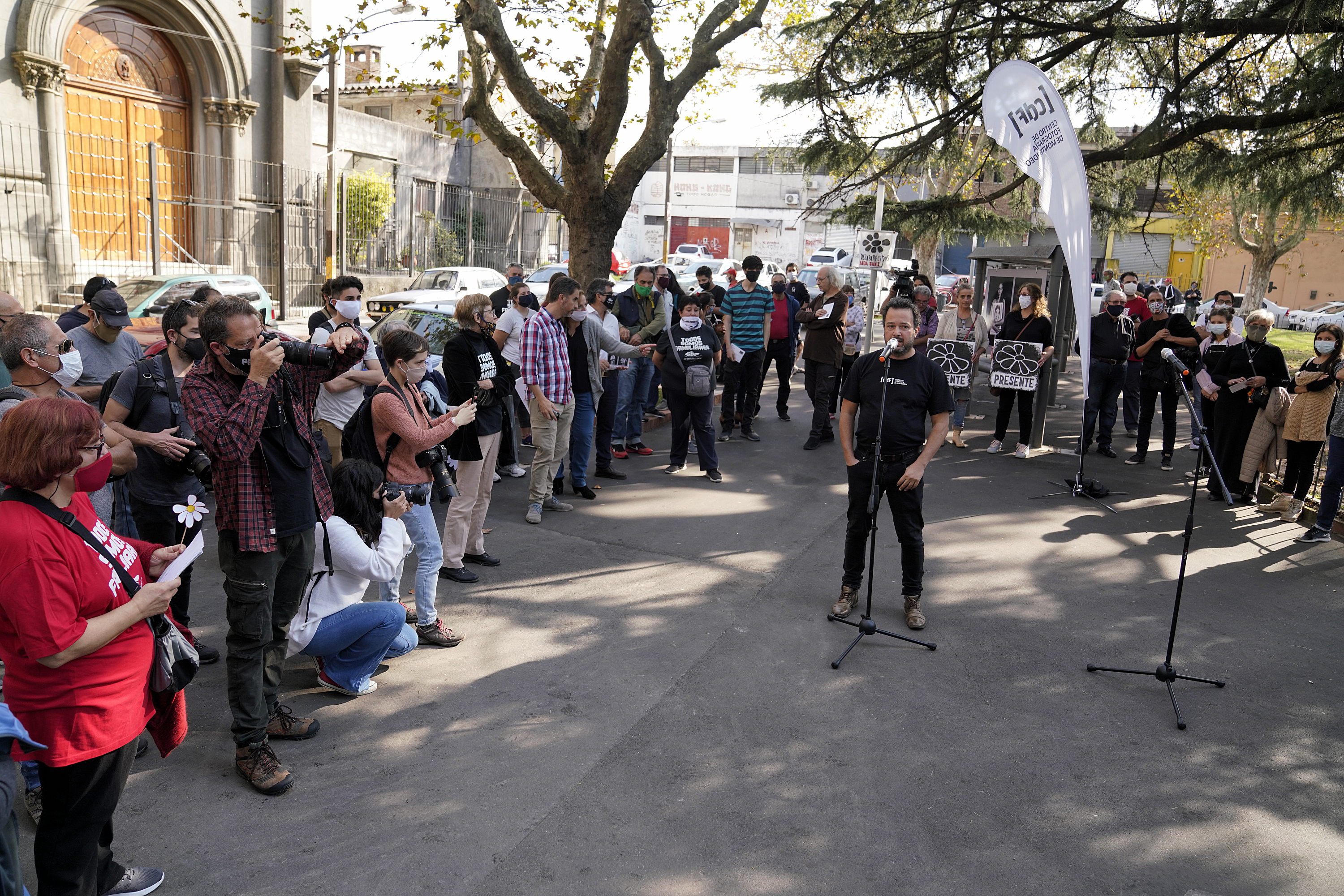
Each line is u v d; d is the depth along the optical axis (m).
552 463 7.23
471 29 10.22
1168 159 10.33
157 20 18.19
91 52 17.39
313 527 3.73
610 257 10.89
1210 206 25.56
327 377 3.84
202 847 3.24
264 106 20.28
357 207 22.88
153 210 16.89
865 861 3.29
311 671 4.70
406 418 4.66
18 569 2.36
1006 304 14.85
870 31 10.70
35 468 2.39
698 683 4.64
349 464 4.32
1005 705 4.54
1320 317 33.38
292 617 3.87
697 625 5.39
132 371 4.41
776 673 4.80
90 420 2.49
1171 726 4.38
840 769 3.89
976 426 12.23
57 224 16.38
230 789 3.61
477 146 30.19
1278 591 6.21
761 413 12.68
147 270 18.03
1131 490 8.83
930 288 10.98
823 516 7.73
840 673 4.82
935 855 3.34
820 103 11.11
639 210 52.19
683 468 9.19
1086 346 6.95
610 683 4.61
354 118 25.19
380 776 3.72
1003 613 5.74
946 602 5.89
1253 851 3.42
